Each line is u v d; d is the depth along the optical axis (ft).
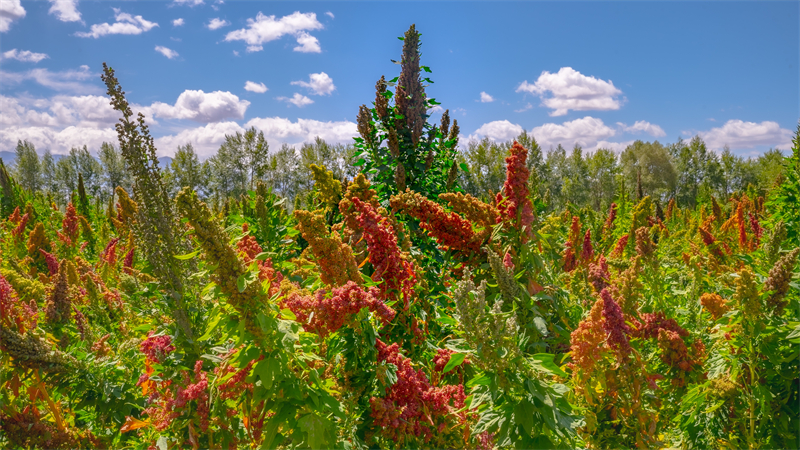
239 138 211.41
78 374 9.87
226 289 7.04
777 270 9.04
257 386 7.20
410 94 22.21
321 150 213.87
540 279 12.14
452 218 12.23
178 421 8.71
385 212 13.17
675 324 11.69
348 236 12.35
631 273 12.18
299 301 8.39
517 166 12.04
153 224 9.83
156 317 10.65
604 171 217.77
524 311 10.32
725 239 23.38
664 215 50.34
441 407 8.71
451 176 22.59
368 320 8.50
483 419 7.52
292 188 217.36
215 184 215.31
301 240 20.79
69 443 9.70
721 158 221.05
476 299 7.47
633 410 9.01
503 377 7.25
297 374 7.73
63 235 24.82
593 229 32.35
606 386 9.06
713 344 11.40
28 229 27.43
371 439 8.36
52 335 11.09
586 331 8.85
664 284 14.06
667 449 9.86
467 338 7.39
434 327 11.87
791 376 8.77
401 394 8.42
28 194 40.96
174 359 9.44
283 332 6.95
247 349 7.09
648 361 10.83
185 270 9.91
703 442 9.61
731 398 9.38
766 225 22.12
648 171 224.12
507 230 11.99
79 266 16.51
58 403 10.57
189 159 217.77
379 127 22.67
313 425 6.86
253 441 8.53
